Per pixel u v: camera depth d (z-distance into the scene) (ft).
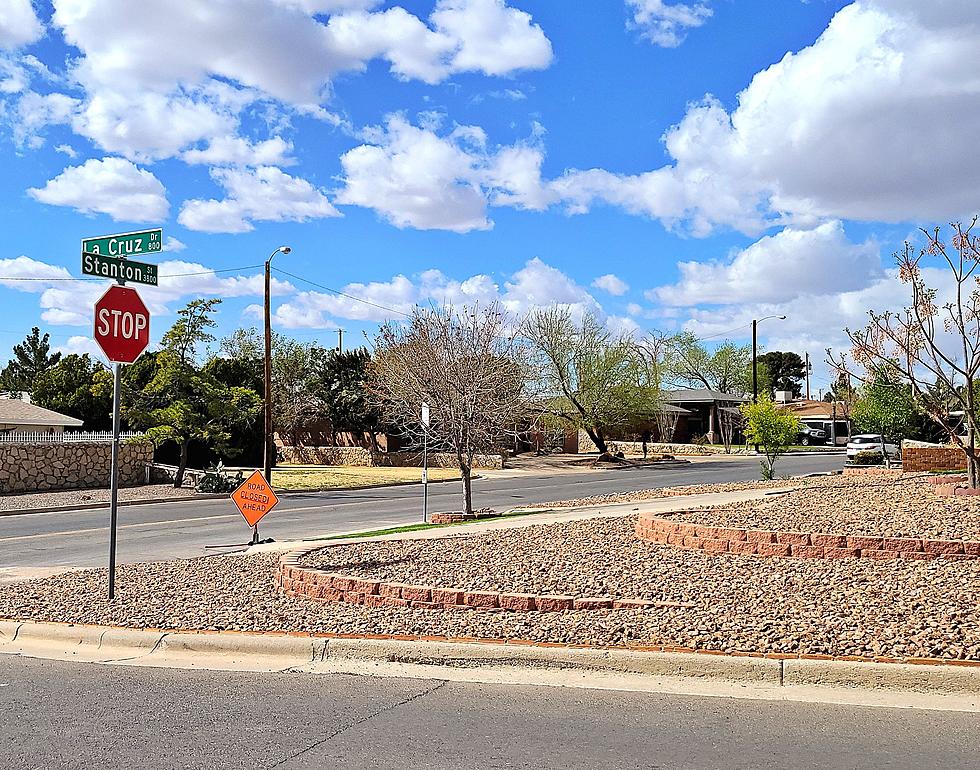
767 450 101.76
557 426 167.84
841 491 51.70
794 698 20.03
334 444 179.32
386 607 29.07
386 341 110.32
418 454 156.97
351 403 165.07
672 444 214.69
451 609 28.04
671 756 16.65
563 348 163.32
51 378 162.61
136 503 89.66
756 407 101.45
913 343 55.47
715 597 27.99
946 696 19.92
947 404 61.62
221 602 30.73
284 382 180.04
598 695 20.56
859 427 177.58
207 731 18.44
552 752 16.93
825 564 33.30
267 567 39.47
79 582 36.06
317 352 182.09
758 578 30.89
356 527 65.77
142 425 125.39
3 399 132.67
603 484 110.83
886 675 20.45
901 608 25.53
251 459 139.54
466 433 68.69
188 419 108.27
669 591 29.12
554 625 25.29
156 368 114.11
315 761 16.63
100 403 157.48
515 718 19.01
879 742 17.24
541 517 57.88
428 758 16.70
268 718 19.26
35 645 26.76
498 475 132.26
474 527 52.60
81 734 18.37
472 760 16.57
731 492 74.33
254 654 24.99
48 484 101.50
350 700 20.53
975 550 32.53
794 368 377.30
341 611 28.55
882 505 43.45
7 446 98.17
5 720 19.39
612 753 16.84
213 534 62.95
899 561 33.04
